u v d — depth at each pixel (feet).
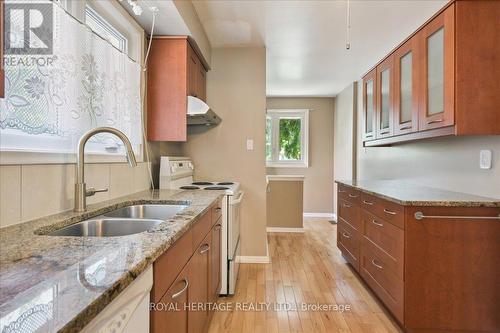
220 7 7.52
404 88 7.86
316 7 7.50
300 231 14.90
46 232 3.39
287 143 18.89
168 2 5.95
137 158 6.82
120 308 2.10
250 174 10.41
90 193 4.55
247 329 6.35
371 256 7.75
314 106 18.70
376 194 7.29
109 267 2.17
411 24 8.41
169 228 3.38
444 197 6.41
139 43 6.88
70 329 1.44
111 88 5.35
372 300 7.64
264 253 10.43
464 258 5.83
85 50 4.51
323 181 18.74
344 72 13.24
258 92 10.36
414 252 5.89
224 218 7.72
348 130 15.99
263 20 8.21
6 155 3.28
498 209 5.78
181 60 7.42
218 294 7.30
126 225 4.37
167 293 3.13
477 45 5.81
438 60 6.45
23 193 3.53
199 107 7.47
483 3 5.81
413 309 5.89
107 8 5.60
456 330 5.88
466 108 5.83
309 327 6.43
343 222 10.49
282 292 8.11
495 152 6.20
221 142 10.44
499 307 5.81
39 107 3.61
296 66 12.32
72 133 4.23
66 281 1.93
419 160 9.12
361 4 7.32
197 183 9.77
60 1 4.39
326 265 10.18
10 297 1.70
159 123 7.43
